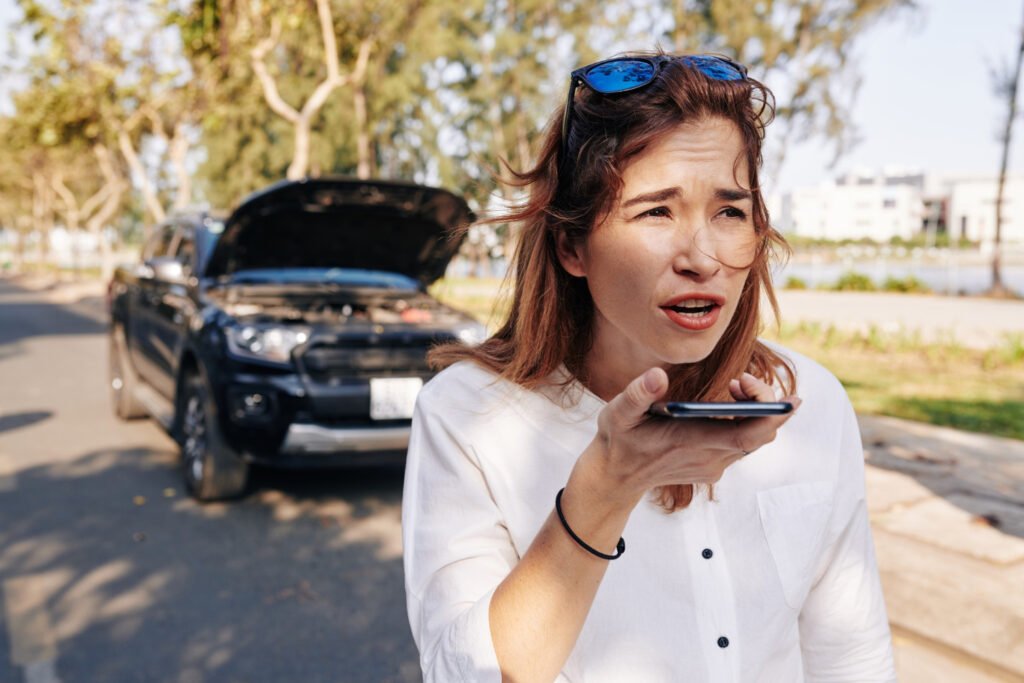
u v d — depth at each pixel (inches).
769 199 29.7
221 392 165.8
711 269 27.3
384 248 214.7
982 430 219.8
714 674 32.2
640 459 23.0
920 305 614.9
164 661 112.8
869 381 297.0
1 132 1130.0
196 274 205.8
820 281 868.6
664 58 28.7
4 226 2684.5
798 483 34.4
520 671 25.4
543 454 32.8
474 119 1134.4
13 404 296.8
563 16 850.1
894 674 38.0
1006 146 698.8
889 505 155.5
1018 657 106.9
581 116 29.1
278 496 186.2
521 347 33.3
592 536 24.6
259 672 110.4
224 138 1144.8
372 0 570.9
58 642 117.7
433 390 35.0
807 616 37.6
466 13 975.0
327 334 165.5
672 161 27.3
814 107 693.9
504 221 32.4
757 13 669.3
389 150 1189.7
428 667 29.2
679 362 28.5
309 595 134.9
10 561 147.6
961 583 121.2
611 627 32.2
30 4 574.2
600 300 29.4
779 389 35.4
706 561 32.7
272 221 192.9
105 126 761.0
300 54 698.2
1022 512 150.9
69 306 893.2
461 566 31.6
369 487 193.6
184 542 157.8
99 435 246.7
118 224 1967.3
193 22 493.0
